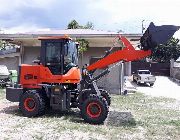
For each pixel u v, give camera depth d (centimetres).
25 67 1259
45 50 1229
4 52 3100
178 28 1062
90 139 909
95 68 1192
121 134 977
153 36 1064
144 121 1196
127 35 2467
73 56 1252
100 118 1095
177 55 6194
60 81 1197
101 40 2823
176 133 1015
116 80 2156
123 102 1747
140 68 4784
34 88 1237
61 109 1184
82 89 1195
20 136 919
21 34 2736
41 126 1053
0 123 1088
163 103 1781
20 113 1279
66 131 994
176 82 3600
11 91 1275
